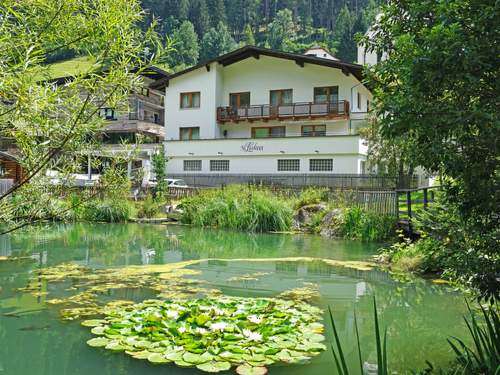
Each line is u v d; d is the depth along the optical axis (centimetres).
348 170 2606
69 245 1190
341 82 2973
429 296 669
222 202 1769
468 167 278
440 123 272
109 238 1352
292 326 468
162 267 876
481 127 257
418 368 394
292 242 1324
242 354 388
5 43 251
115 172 350
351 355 422
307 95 3055
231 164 2877
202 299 575
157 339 420
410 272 849
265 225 1619
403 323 532
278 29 10844
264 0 13212
